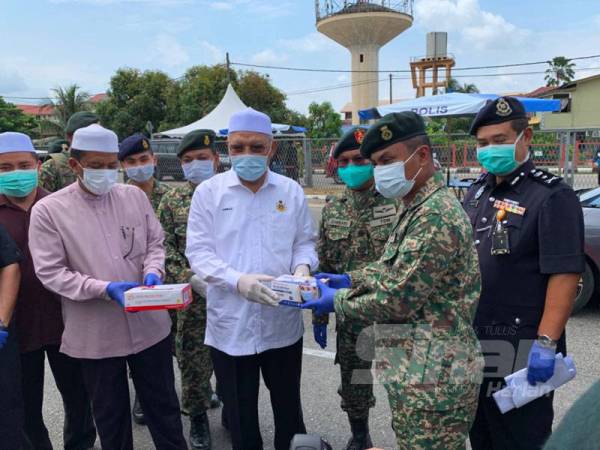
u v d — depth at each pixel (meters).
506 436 2.11
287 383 2.51
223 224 2.39
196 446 2.99
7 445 2.36
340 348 2.74
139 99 31.83
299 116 36.28
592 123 28.42
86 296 2.29
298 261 2.46
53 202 2.36
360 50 31.06
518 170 2.10
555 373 1.94
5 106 44.62
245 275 2.23
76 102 39.47
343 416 3.27
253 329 2.35
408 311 1.70
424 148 1.78
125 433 2.54
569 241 1.93
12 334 2.38
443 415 1.73
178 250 3.14
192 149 3.15
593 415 0.61
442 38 33.66
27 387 2.71
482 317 2.11
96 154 2.28
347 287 2.29
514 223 2.04
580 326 4.64
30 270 2.63
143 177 3.55
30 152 2.65
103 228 2.43
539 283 2.02
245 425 2.44
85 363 2.45
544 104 9.43
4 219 2.62
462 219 1.71
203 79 29.33
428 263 1.65
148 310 2.26
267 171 2.47
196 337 2.97
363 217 2.71
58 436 3.15
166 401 2.60
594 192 5.19
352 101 32.19
